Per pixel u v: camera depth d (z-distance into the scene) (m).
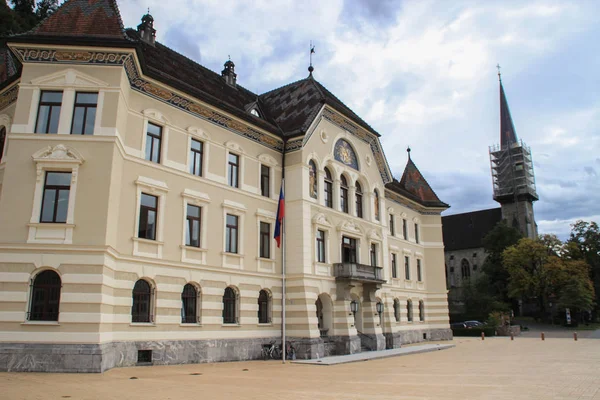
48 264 19.66
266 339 29.14
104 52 22.08
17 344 18.75
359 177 38.81
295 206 32.12
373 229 39.25
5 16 45.66
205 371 21.00
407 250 50.03
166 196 24.91
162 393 13.98
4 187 20.27
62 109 21.31
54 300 19.61
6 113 24.44
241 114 29.75
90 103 21.78
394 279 46.84
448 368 23.42
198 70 33.97
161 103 25.47
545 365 24.61
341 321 32.81
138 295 23.02
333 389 15.56
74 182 20.56
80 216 20.30
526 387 16.19
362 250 37.53
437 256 54.03
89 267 19.91
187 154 26.42
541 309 84.38
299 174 32.47
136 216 23.22
